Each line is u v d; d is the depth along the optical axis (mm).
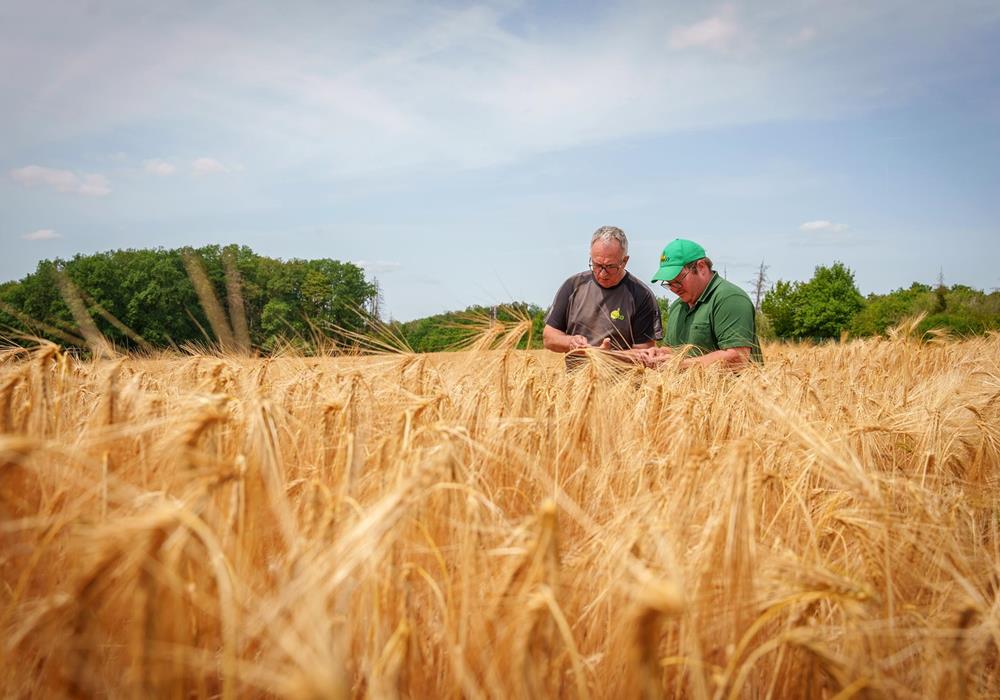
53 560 1694
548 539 1456
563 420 3020
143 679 1240
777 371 5125
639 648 1198
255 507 1788
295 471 2525
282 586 1507
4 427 2047
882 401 4398
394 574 1660
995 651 1846
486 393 3174
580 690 1354
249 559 1697
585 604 1927
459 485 1728
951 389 4176
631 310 6184
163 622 1379
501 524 2023
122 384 2447
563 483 2760
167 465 1829
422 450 2025
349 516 1724
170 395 2787
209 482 1500
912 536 2088
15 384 2113
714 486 2090
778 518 2516
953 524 2340
